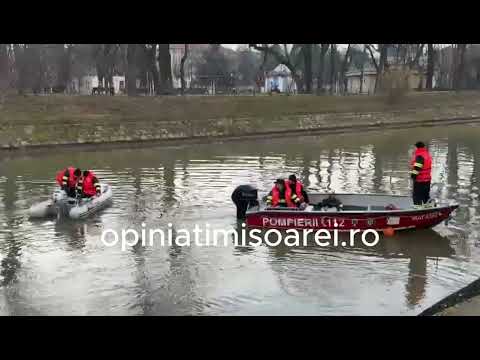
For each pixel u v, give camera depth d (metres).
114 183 20.02
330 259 11.45
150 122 37.22
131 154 29.61
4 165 25.62
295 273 10.69
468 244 12.33
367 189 18.53
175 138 36.91
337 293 9.70
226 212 15.31
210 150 31.22
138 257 11.69
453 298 9.13
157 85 50.41
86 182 15.62
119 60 68.88
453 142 33.97
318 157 27.38
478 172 22.00
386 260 11.34
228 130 39.47
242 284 10.18
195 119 39.56
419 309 8.99
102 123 35.66
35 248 12.29
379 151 29.73
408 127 46.09
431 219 13.02
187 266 11.13
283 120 42.72
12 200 17.30
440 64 86.12
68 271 10.90
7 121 33.12
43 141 32.56
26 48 48.16
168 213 15.24
